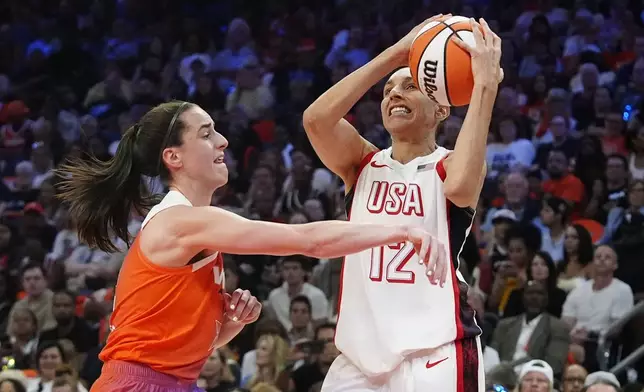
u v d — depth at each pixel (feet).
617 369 27.68
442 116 16.42
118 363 14.16
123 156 15.02
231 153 48.57
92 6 66.13
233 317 14.89
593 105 47.80
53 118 54.13
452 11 60.75
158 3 65.98
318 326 30.66
